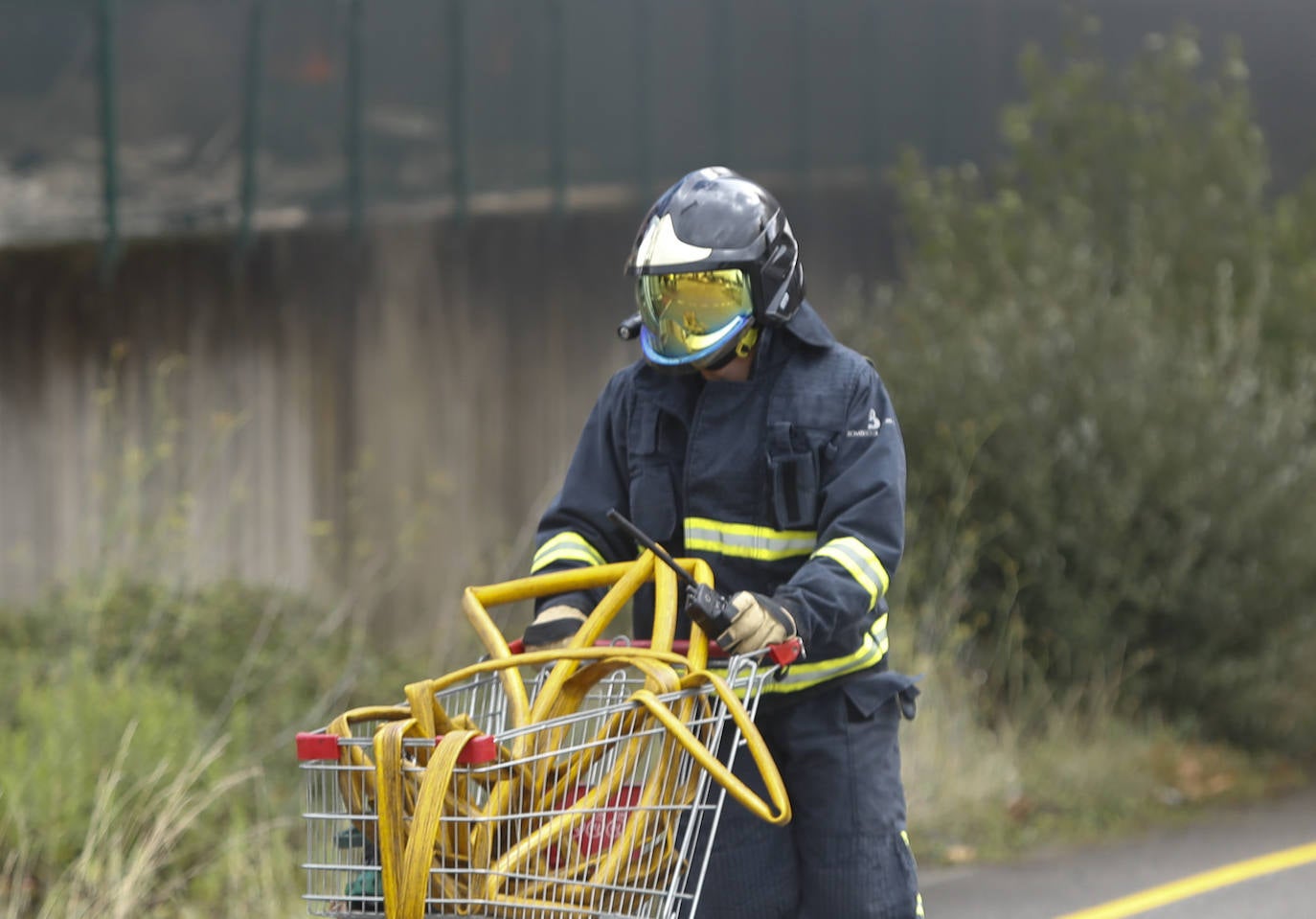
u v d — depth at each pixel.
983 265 40.56
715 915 13.34
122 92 34.41
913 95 52.19
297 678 28.67
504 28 41.34
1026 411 32.72
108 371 34.31
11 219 33.09
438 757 10.03
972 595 32.47
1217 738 33.91
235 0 36.03
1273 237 42.53
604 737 11.18
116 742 22.17
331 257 37.94
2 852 20.27
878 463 12.81
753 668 11.36
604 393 13.98
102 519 32.69
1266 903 23.62
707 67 46.47
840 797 13.31
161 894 20.42
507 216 41.50
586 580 12.80
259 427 36.56
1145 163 42.78
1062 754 30.56
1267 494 33.12
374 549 38.00
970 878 25.05
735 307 12.62
